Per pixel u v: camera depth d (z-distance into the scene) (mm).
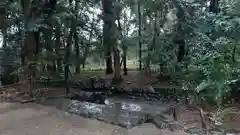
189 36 3916
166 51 4512
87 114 3203
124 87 4672
